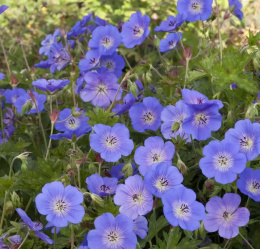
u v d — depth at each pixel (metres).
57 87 0.81
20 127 1.00
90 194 0.66
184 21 0.94
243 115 0.84
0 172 0.92
